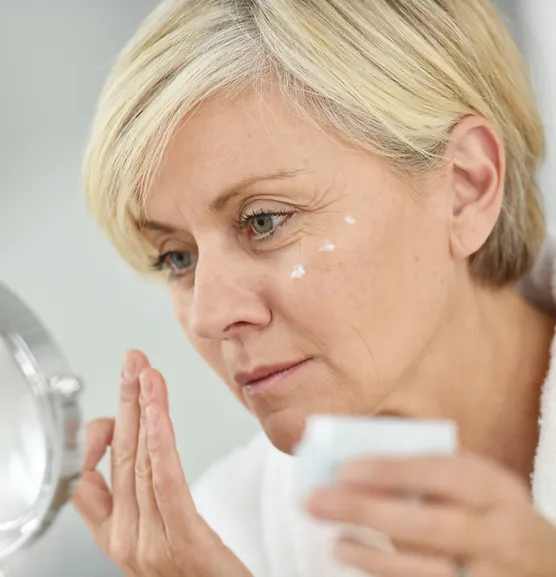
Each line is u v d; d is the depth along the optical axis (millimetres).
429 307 1163
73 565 1810
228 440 2232
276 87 1089
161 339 2258
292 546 1553
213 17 1127
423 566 722
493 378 1284
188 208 1121
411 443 744
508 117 1292
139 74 1130
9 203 2262
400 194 1133
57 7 2301
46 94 2295
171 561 1199
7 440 950
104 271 2264
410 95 1140
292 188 1091
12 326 934
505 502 729
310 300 1099
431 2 1198
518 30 2010
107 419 1294
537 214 1374
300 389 1135
